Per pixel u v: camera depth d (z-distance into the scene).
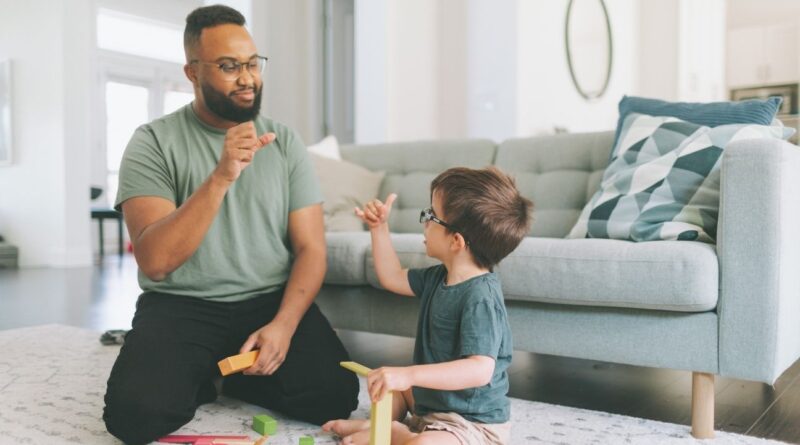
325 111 4.86
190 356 1.30
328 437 1.32
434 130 3.91
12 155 5.81
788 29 7.18
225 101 1.37
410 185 2.48
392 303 1.82
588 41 4.46
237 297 1.44
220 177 1.21
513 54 3.63
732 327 1.33
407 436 1.18
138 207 1.36
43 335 2.38
